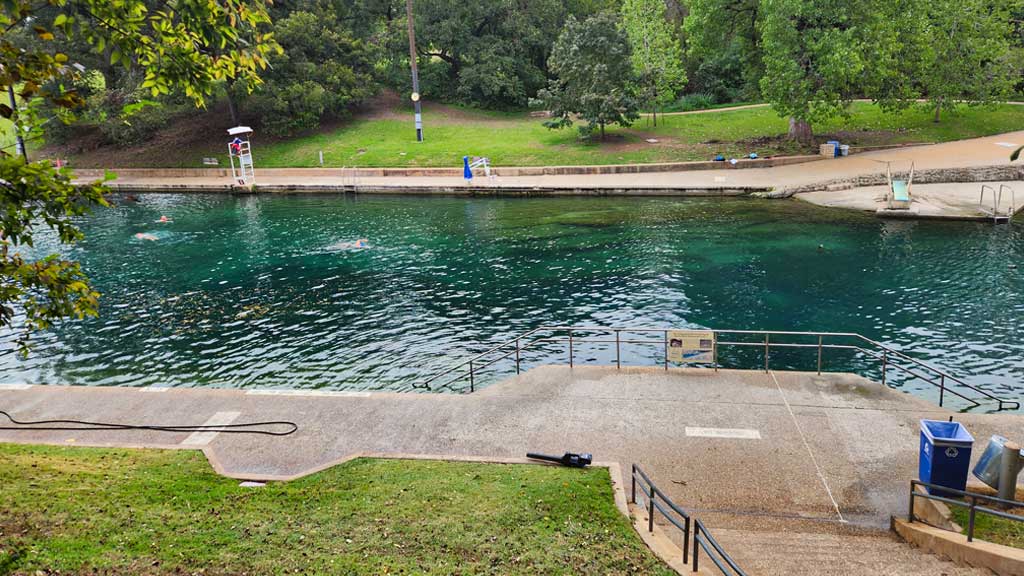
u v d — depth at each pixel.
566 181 46.16
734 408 14.48
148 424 14.54
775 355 20.02
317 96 57.47
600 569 8.72
